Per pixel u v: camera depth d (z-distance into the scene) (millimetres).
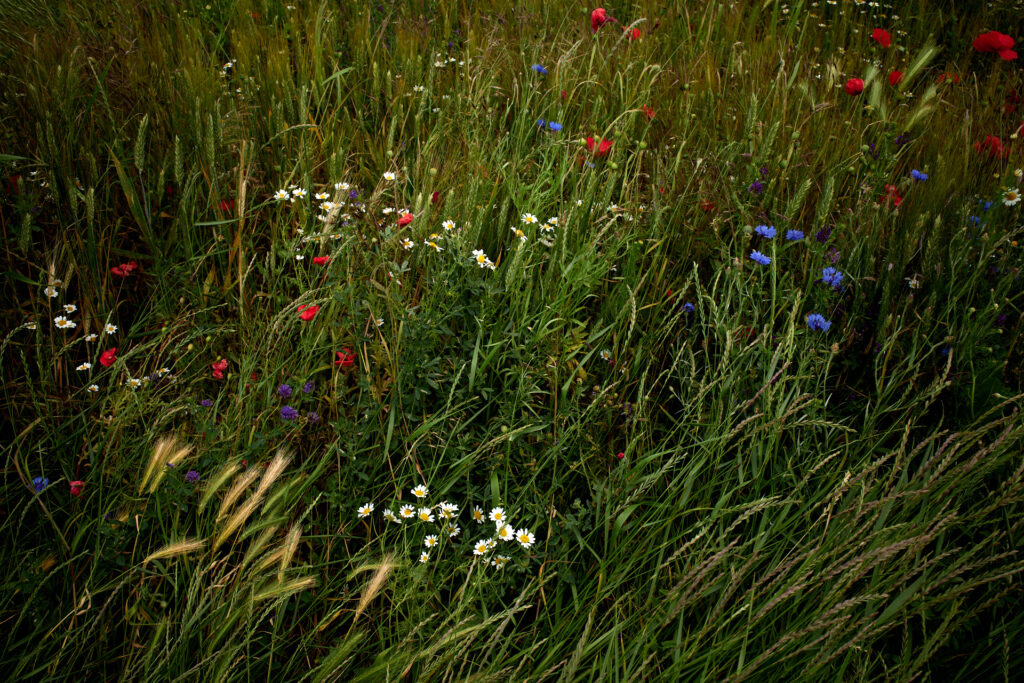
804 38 4457
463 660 1413
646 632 1444
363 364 1937
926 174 2758
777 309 2326
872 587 1505
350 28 3746
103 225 2391
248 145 2568
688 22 4094
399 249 2303
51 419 1758
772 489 1877
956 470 1490
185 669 1374
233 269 2359
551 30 3887
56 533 1545
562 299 2084
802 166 2867
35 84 2576
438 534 1741
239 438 1732
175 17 3615
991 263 2299
